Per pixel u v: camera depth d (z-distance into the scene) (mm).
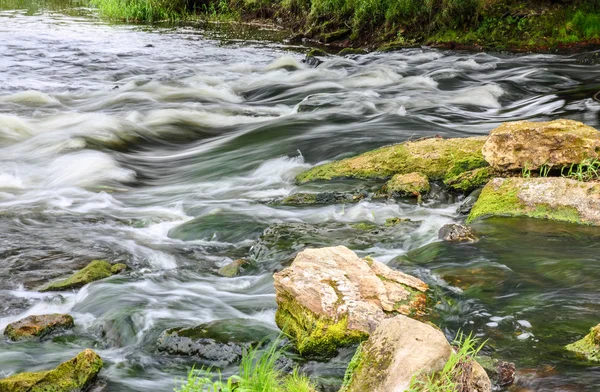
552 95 15844
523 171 8586
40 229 8289
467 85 17453
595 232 7223
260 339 5332
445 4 23109
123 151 12039
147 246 7836
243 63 20734
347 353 5090
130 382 4938
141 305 6121
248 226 8211
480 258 6668
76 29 26484
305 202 9031
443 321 5453
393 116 13461
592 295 5805
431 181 9383
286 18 29000
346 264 5711
